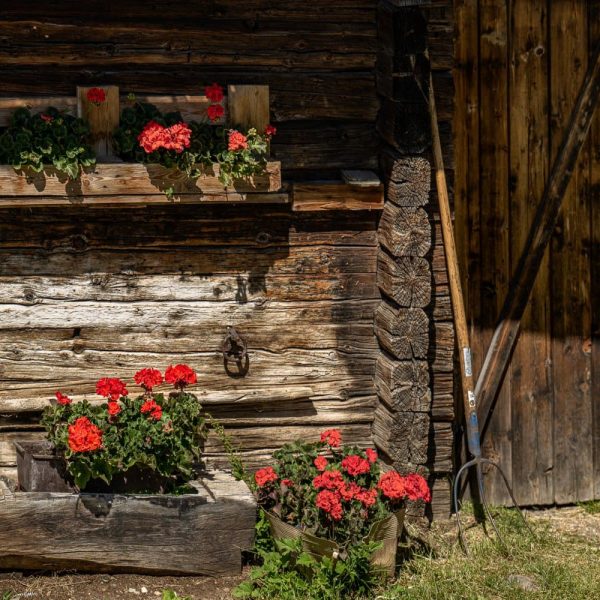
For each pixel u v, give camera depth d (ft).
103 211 23.85
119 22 23.32
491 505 27.22
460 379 26.84
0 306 23.68
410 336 24.32
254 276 24.64
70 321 23.98
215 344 24.59
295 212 24.59
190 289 24.39
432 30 24.45
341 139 24.61
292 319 24.89
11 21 22.90
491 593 22.33
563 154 26.48
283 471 23.68
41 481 22.54
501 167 26.32
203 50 23.71
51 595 21.67
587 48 26.45
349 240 24.97
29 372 23.94
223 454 24.99
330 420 25.31
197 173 23.15
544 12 26.14
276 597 21.67
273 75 24.08
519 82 26.20
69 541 22.26
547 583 22.68
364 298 25.21
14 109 22.57
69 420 22.36
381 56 24.23
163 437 22.50
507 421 27.20
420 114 23.84
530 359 27.17
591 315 27.37
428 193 24.04
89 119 22.82
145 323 24.27
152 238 24.12
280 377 24.95
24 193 22.47
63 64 23.24
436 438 25.66
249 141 23.27
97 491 22.68
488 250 26.53
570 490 27.71
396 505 23.00
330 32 24.22
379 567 22.40
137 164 22.86
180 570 22.72
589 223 27.04
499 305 26.81
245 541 22.91
